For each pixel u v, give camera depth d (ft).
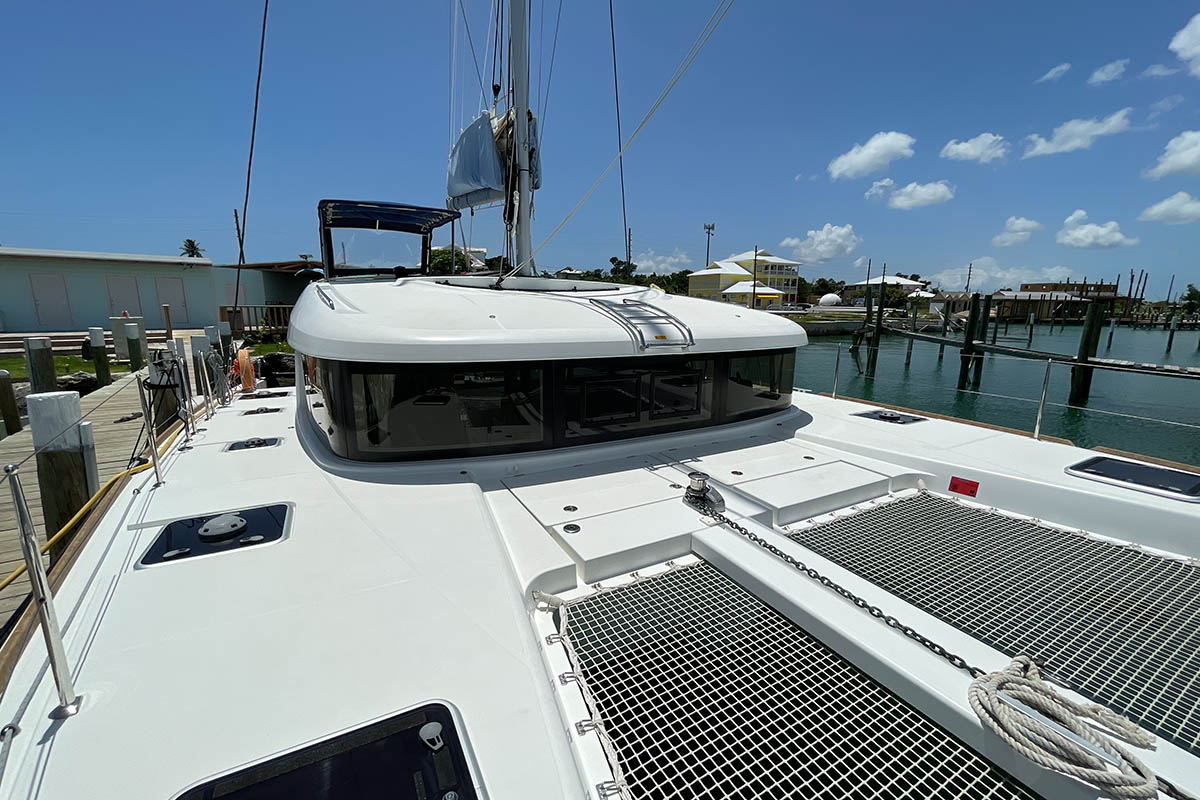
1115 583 7.22
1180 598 6.86
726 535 7.72
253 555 6.62
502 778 3.82
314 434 11.95
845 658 5.61
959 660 5.14
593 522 8.07
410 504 8.23
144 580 6.03
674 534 7.70
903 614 5.98
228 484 9.02
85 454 14.90
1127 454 10.84
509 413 10.28
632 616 6.36
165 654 4.86
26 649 5.00
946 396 63.72
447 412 9.86
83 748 3.89
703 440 12.34
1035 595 6.92
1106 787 3.80
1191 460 38.93
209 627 5.24
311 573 6.23
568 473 10.28
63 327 68.33
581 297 12.82
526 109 14.38
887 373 80.48
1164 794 4.03
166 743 3.95
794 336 13.55
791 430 13.12
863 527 8.85
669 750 4.56
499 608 5.66
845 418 14.21
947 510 9.52
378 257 17.12
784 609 6.31
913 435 12.42
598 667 5.51
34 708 4.24
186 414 12.55
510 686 4.63
